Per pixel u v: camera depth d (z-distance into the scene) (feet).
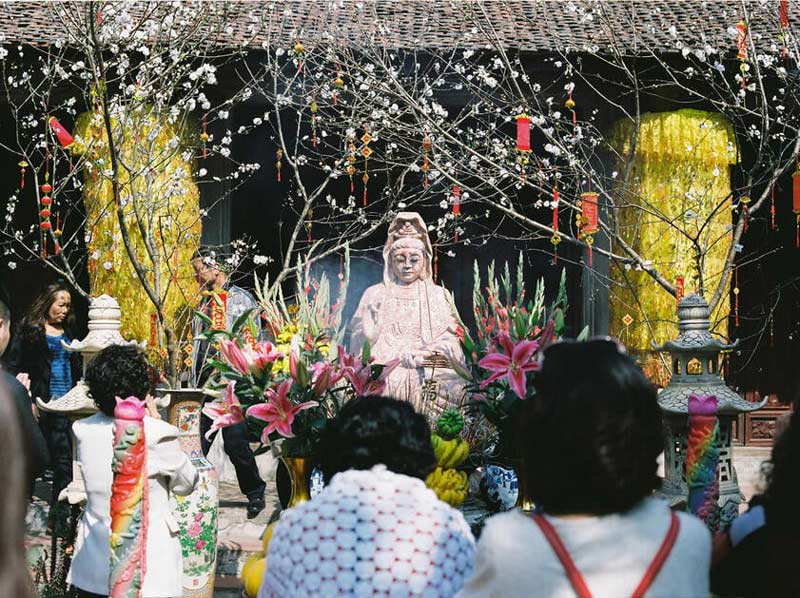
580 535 7.00
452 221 43.98
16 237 32.50
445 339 23.41
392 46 33.40
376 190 46.32
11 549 5.28
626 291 35.58
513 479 17.47
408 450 8.85
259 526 25.17
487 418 15.37
